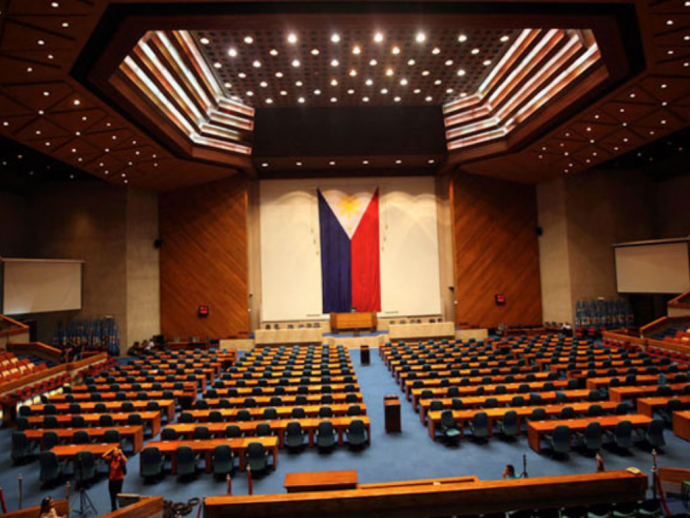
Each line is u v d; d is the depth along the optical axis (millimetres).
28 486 8164
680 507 6277
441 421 9477
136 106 14031
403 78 17531
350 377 12805
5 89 12227
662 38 11094
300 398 10984
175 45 13844
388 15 10570
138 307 21797
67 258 21328
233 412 10188
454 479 6648
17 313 18109
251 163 21812
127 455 9336
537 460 8430
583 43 13359
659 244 20594
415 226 24484
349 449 9242
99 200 21594
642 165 23219
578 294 22625
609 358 14555
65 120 14500
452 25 11125
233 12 10312
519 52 15273
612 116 16078
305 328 23516
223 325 22734
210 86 17469
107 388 12680
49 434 9070
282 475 8195
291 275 24000
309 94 18844
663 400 9969
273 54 14164
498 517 5305
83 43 10383
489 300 23688
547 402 10547
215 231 22984
